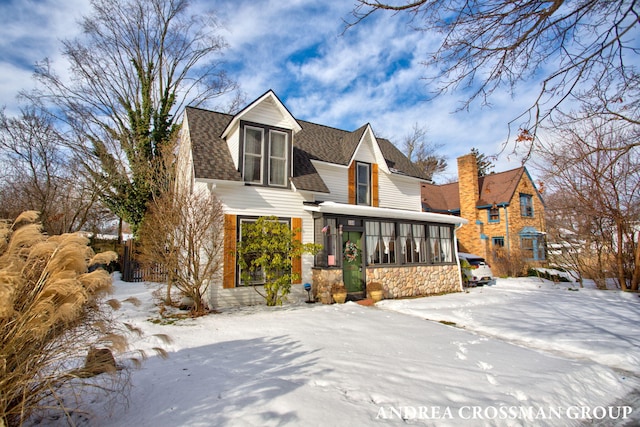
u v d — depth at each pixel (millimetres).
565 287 15195
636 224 13414
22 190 17750
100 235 26359
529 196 22578
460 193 23453
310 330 6785
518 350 6098
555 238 16000
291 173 11344
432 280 13508
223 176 9797
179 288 9211
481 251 21641
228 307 9539
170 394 3646
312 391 3730
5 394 2619
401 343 6105
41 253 2998
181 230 8789
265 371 4402
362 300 10688
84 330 3178
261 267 10328
